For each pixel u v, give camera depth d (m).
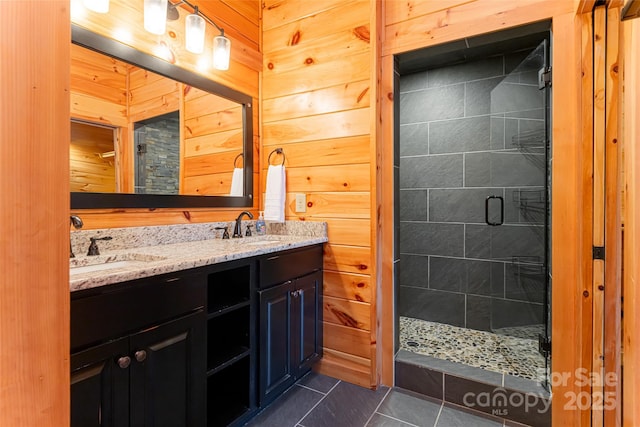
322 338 2.07
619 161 1.30
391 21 1.92
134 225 1.62
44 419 0.45
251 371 1.58
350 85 1.97
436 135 2.68
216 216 2.03
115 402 1.02
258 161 2.30
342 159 2.00
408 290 2.80
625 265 1.16
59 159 0.47
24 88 0.43
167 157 1.75
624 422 1.20
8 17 0.42
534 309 2.30
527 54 2.37
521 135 2.31
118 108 1.55
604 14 1.34
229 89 2.08
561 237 1.52
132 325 1.07
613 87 1.32
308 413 1.67
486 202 2.50
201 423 1.30
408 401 1.79
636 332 1.05
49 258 0.46
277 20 2.25
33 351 0.44
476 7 1.69
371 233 1.92
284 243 1.77
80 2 1.40
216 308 1.42
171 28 1.77
